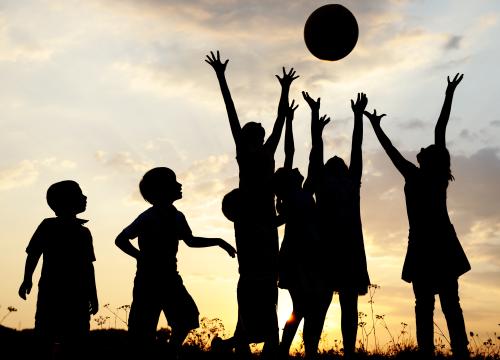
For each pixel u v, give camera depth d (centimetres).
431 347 629
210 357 616
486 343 865
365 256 623
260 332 580
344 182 634
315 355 592
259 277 580
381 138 680
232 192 621
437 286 633
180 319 586
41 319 595
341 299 612
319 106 659
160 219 590
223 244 617
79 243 614
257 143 600
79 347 605
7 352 599
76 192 618
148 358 570
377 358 815
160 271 579
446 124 666
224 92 618
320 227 621
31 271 600
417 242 645
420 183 653
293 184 622
